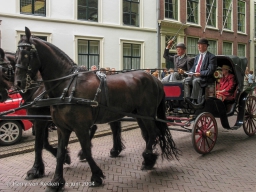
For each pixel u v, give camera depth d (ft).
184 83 19.63
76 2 44.57
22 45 12.91
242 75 23.48
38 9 41.96
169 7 56.70
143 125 17.65
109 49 48.21
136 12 52.06
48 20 41.98
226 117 21.71
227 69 23.50
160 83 17.97
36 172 16.01
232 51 71.92
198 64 21.06
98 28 46.78
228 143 22.99
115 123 19.66
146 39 52.75
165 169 17.08
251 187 14.19
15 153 21.07
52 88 14.05
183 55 22.91
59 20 42.83
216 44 67.56
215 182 14.90
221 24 67.92
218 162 18.20
